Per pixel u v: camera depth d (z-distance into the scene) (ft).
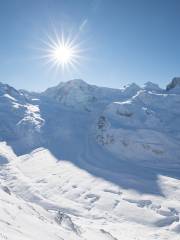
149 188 431.02
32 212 120.88
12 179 489.26
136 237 274.98
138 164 560.61
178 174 504.02
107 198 398.42
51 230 95.25
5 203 101.09
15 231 69.77
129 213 353.72
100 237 160.56
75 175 494.59
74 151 626.23
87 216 352.69
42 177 496.23
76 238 107.45
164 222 323.37
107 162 561.43
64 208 375.25
